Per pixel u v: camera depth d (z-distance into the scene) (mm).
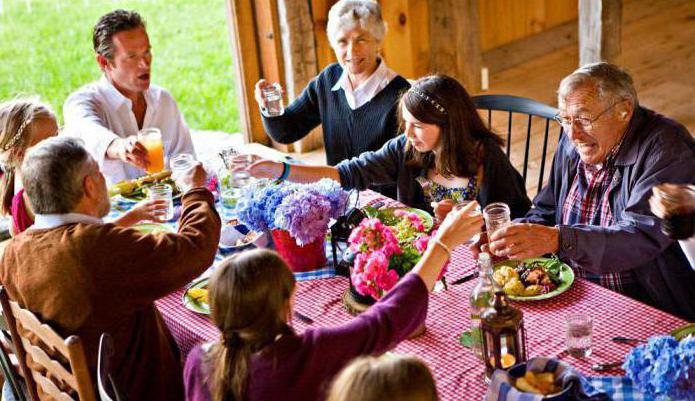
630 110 2533
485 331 1931
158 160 3166
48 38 8047
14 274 2184
